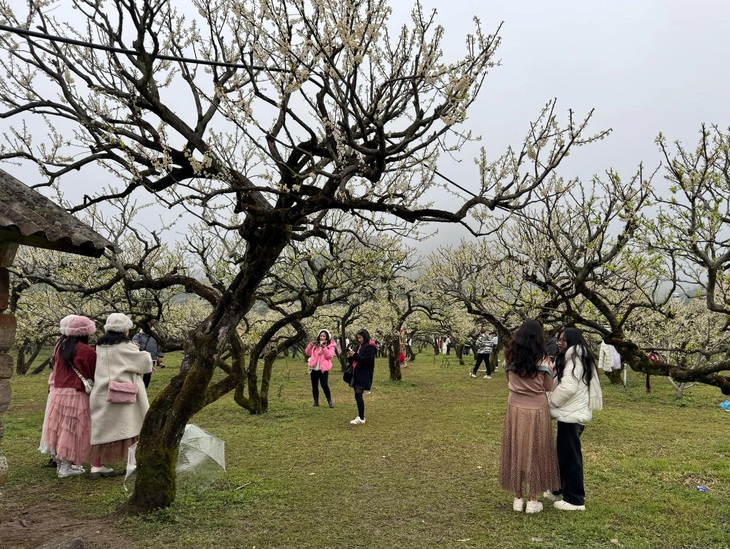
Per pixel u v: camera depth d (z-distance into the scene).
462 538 4.20
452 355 27.80
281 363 21.08
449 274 15.44
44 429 5.91
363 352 8.88
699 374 4.88
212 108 5.37
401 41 4.83
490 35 4.46
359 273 10.32
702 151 5.09
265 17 4.08
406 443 7.40
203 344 5.02
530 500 4.72
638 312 10.27
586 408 4.79
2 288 3.50
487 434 7.95
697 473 5.91
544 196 5.80
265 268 5.11
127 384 5.71
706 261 4.75
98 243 3.59
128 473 5.54
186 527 4.35
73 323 5.93
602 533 4.25
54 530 4.30
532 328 4.82
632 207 5.41
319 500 5.07
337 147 4.45
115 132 4.85
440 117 4.72
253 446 7.27
